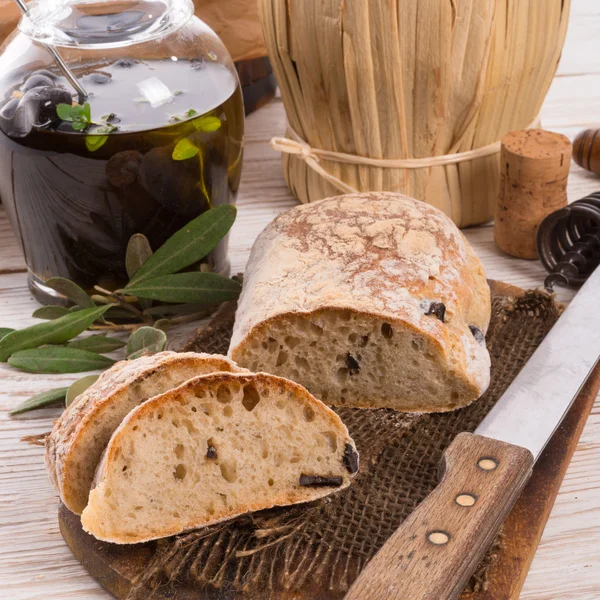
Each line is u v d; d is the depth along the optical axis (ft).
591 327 2.22
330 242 2.23
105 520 2.00
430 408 2.19
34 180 2.24
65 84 2.23
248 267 2.31
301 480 2.05
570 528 2.09
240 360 2.18
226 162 2.31
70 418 2.07
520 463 2.03
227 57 2.35
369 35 2.35
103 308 2.27
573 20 3.13
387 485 2.09
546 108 2.80
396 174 2.46
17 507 2.11
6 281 2.45
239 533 2.04
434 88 2.38
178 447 2.04
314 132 2.48
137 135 2.21
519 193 2.41
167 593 2.00
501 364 2.24
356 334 2.17
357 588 1.92
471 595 1.98
